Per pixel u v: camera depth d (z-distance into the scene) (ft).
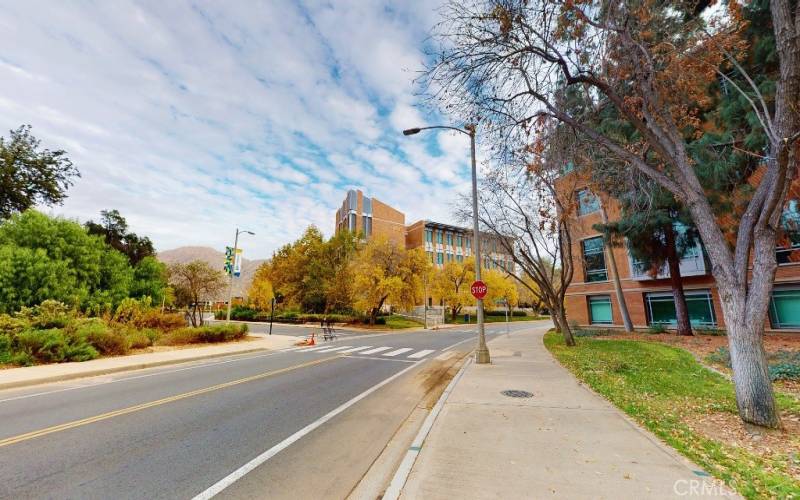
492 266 169.78
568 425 17.43
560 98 27.84
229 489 12.40
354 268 125.08
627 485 11.30
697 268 71.20
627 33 22.06
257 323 135.54
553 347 52.70
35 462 14.48
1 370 33.68
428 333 99.66
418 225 209.67
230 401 24.21
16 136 79.61
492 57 24.54
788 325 59.00
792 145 16.57
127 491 12.20
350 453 15.69
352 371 36.60
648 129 21.93
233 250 84.79
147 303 69.46
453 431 16.61
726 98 38.99
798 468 12.66
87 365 36.88
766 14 33.04
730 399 22.24
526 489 11.08
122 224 114.62
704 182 42.78
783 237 49.62
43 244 59.47
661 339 56.29
